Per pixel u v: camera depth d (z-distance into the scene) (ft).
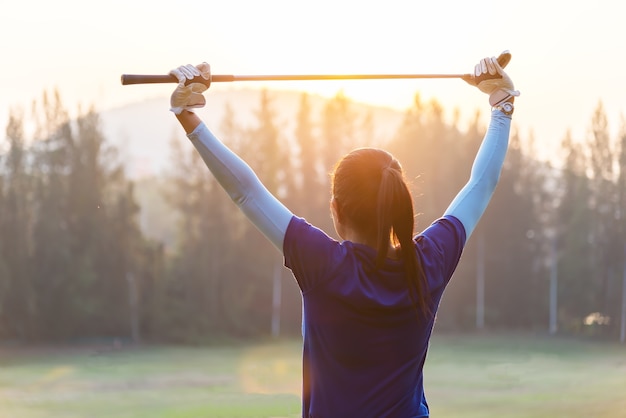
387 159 7.78
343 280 7.38
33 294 163.94
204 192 186.29
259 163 198.29
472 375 95.25
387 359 7.43
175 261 187.42
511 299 203.51
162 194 194.90
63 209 171.01
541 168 211.41
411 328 7.48
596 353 144.87
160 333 173.68
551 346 164.66
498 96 8.74
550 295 204.13
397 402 7.45
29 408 60.70
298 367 112.16
